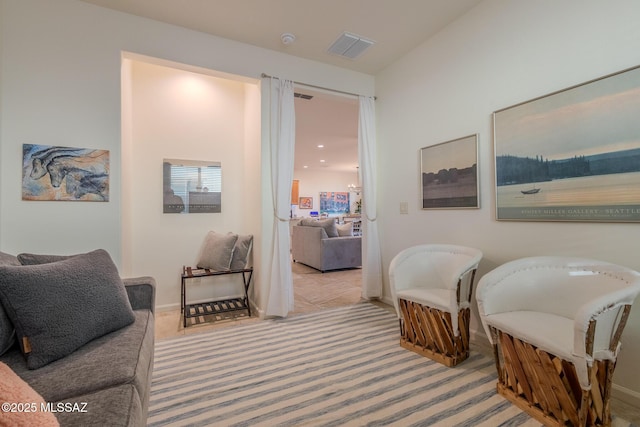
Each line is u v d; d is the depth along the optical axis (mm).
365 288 3562
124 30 2465
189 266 3400
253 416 1557
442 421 1513
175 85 3373
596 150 1770
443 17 2605
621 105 1678
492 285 1788
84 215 2293
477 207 2469
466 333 2176
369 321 2945
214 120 3547
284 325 2838
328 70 3369
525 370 1572
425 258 2529
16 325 1192
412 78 3119
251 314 3150
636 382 1641
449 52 2709
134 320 1604
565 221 1914
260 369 2025
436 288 2443
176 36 2658
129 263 3045
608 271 1596
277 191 3029
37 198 2160
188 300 3389
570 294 1711
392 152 3404
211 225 3518
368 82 3623
